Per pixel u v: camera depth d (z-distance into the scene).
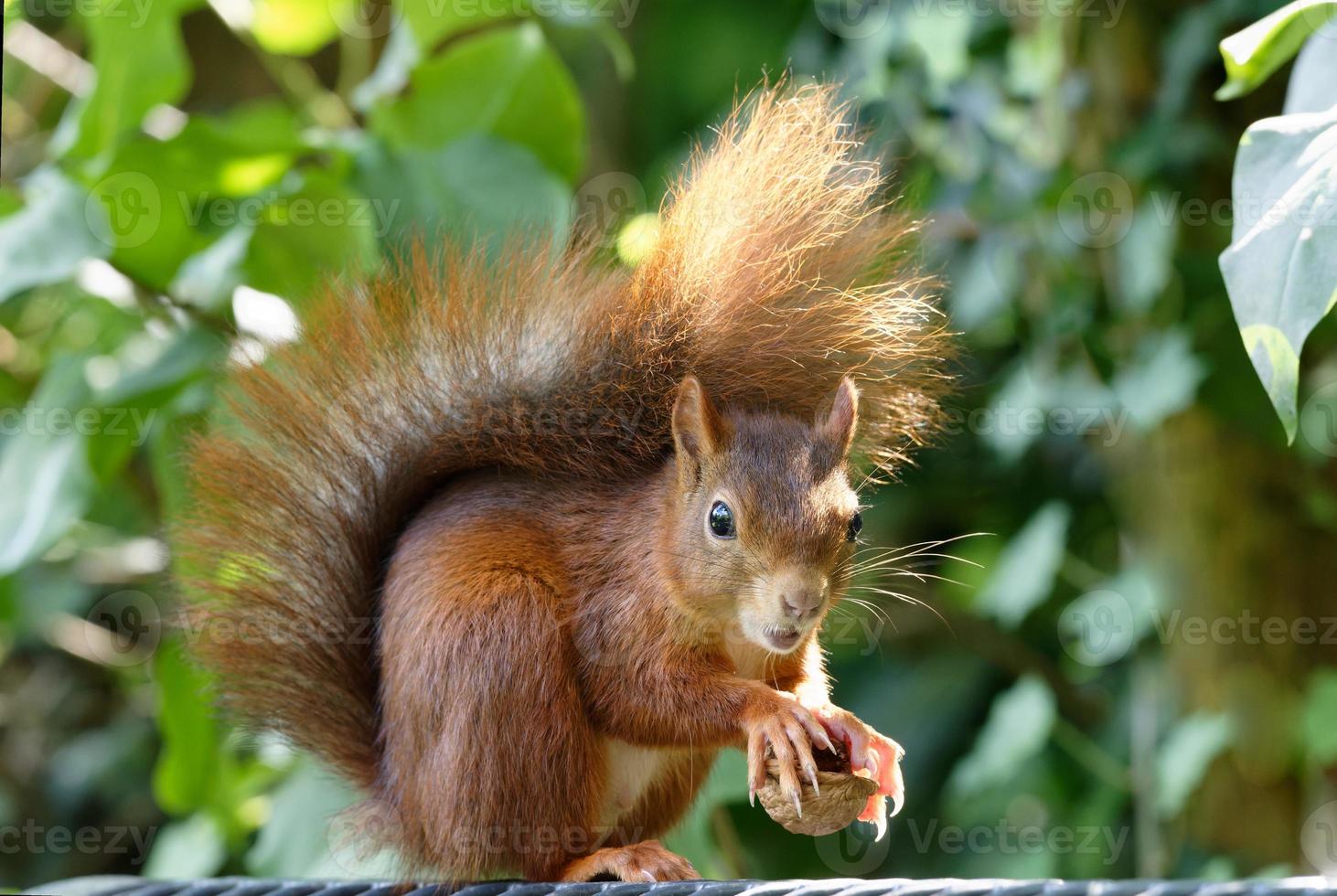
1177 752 10.95
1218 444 12.09
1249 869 11.66
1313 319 4.99
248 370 7.61
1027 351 12.31
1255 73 6.43
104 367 10.69
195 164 10.04
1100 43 11.95
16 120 14.44
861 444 7.70
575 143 10.76
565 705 6.89
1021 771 12.98
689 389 7.20
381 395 7.47
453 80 10.52
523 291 7.52
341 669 7.40
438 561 7.05
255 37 11.67
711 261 7.32
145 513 13.91
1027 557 11.77
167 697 10.41
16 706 16.89
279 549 7.41
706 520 7.01
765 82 7.71
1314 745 11.34
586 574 7.20
